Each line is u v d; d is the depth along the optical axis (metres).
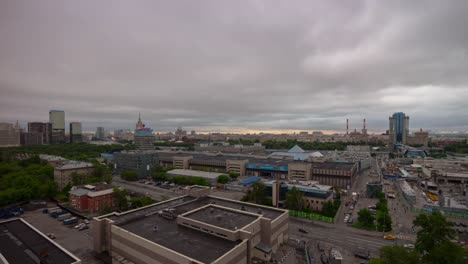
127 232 79.56
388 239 101.38
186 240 74.94
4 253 70.56
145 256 73.25
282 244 96.75
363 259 85.38
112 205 144.25
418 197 159.75
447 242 70.81
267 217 96.00
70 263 65.38
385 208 133.88
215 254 66.38
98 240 89.38
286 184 148.38
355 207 147.00
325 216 125.56
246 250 73.44
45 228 114.62
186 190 126.06
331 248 93.56
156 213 98.94
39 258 67.50
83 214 131.88
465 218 127.44
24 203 152.00
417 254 70.38
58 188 176.88
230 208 98.19
